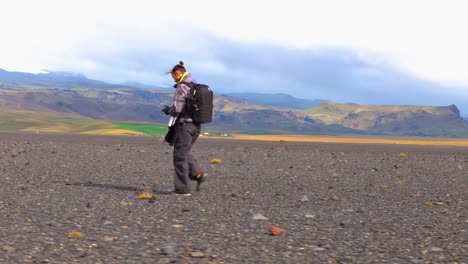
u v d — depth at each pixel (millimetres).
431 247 6031
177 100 10594
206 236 6555
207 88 10797
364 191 11438
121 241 6176
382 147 28750
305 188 11766
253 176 13836
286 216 8164
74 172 13992
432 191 11625
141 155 19422
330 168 16328
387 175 14781
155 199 9742
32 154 18766
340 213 8539
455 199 10414
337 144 31391
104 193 10398
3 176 12852
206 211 8500
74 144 24359
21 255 5398
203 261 5359
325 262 5387
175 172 10586
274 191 11180
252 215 8188
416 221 7832
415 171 15969
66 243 5996
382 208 9141
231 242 6230
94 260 5301
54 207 8594
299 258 5535
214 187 11648
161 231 6832
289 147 25906
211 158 18859
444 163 18891
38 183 11703
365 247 6051
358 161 18938
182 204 9227
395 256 5645
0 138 28828
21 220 7375
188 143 10555
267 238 6488
